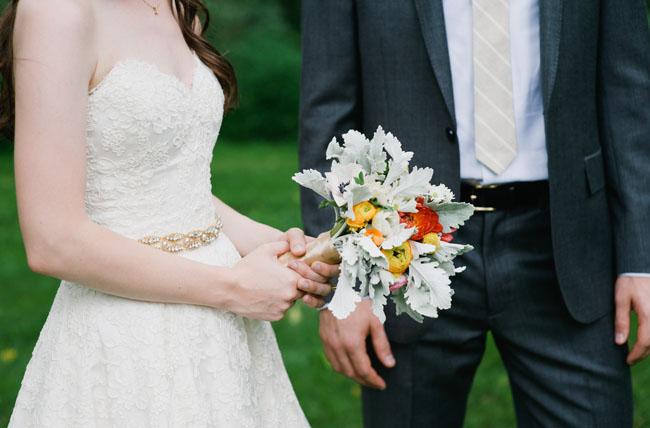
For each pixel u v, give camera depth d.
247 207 9.26
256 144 17.88
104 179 1.95
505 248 2.60
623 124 2.62
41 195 1.82
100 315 1.96
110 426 1.95
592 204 2.62
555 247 2.54
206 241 2.08
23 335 5.20
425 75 2.57
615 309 2.67
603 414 2.63
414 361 2.69
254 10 18.98
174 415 1.94
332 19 2.66
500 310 2.64
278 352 2.30
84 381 1.95
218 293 1.98
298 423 2.28
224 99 2.28
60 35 1.82
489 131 2.55
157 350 1.95
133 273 1.90
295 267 2.05
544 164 2.56
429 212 1.99
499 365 4.78
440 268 1.98
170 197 2.02
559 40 2.49
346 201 1.94
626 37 2.59
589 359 2.63
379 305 1.94
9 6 1.96
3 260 7.03
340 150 2.03
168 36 2.08
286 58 18.45
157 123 1.94
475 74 2.54
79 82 1.84
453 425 2.81
